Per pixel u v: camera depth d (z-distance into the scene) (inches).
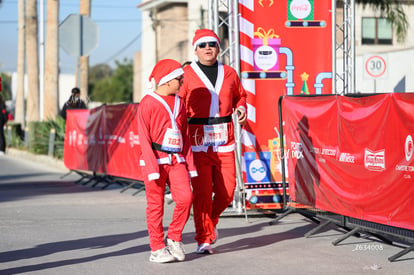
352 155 283.6
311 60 370.9
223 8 1393.9
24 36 1582.2
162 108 244.7
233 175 267.6
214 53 264.7
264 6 366.0
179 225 252.5
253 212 372.8
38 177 635.5
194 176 253.3
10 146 1159.0
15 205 423.5
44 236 309.1
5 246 285.7
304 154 322.3
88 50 596.4
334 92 371.6
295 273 231.5
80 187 543.8
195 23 1781.5
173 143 246.7
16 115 1572.3
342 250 272.4
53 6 1016.2
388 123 259.8
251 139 366.6
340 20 1147.9
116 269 239.6
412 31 1454.2
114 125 502.3
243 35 364.5
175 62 247.9
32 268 241.9
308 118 316.2
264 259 254.8
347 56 399.2
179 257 251.8
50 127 880.3
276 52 367.6
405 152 251.3
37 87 1288.1
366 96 272.7
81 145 564.7
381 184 266.1
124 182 524.1
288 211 341.4
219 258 257.8
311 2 370.0
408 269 236.7
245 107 273.1
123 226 336.2
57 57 1016.9
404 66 1033.5
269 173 368.8
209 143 263.3
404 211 253.8
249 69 365.1
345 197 289.7
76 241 295.9
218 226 337.4
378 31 1504.7
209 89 263.6
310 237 303.1
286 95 336.8
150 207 250.4
